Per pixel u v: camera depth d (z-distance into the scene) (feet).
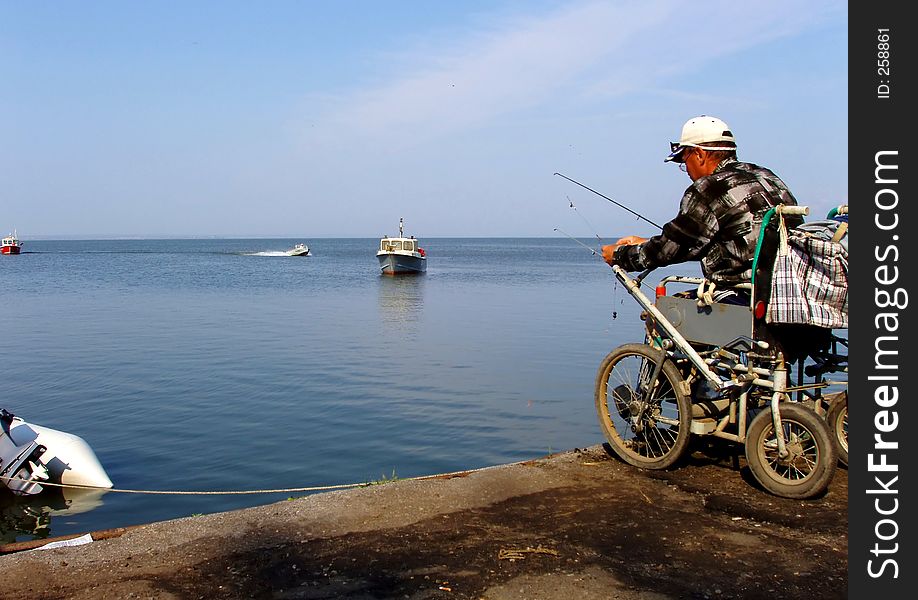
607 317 91.40
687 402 14.99
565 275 199.52
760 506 13.69
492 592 10.61
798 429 14.38
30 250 507.30
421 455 33.68
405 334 75.87
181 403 43.83
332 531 12.74
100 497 29.01
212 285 154.61
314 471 31.55
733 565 11.41
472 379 51.06
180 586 10.83
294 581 10.98
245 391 47.21
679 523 13.00
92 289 140.77
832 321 13.39
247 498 28.32
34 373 52.90
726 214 14.34
